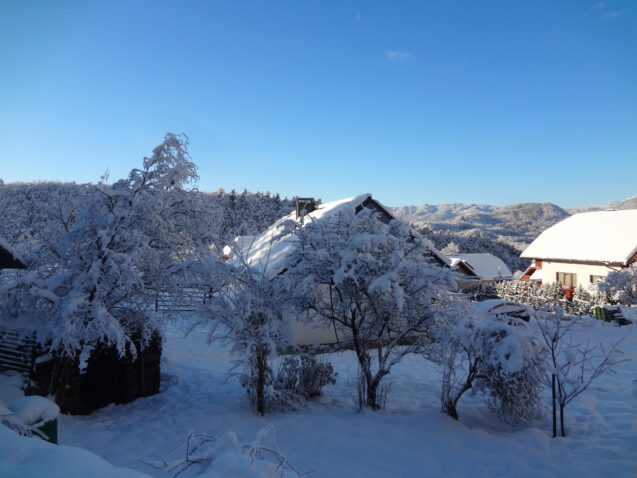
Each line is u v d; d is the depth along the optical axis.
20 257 8.17
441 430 6.77
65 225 8.28
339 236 8.48
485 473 5.21
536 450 5.96
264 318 7.86
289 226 9.05
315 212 19.56
